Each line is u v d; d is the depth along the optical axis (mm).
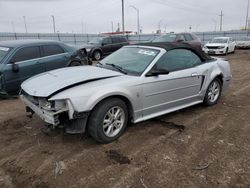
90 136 3697
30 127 4082
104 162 3018
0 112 4895
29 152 3275
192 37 14305
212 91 5070
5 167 2932
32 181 2666
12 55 6098
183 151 3271
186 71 4320
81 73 3648
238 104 5328
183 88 4309
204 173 2785
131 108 3676
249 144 3475
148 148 3348
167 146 3406
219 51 17766
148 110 3875
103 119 3330
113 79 3518
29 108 3801
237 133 3838
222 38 19109
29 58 6430
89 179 2686
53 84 3303
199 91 4707
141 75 3715
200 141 3561
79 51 8094
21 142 3561
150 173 2785
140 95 3670
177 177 2711
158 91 3902
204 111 4840
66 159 3088
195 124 4188
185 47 4492
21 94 3836
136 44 4664
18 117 4566
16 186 2592
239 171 2822
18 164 2988
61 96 3035
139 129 3959
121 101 3500
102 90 3242
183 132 3863
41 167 2922
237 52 20656
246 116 4578
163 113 4121
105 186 2570
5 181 2672
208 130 3945
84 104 3096
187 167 2900
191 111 4832
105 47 15383
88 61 8812
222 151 3271
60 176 2746
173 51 4242
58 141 3570
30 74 6375
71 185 2590
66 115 3170
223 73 5180
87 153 3230
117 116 3539
